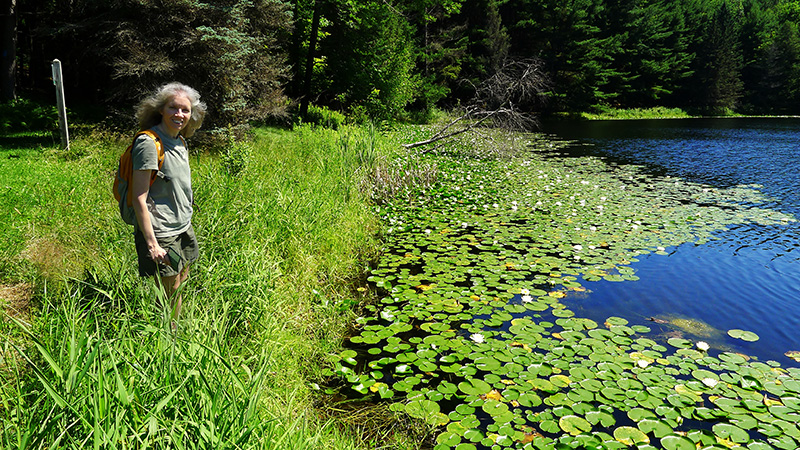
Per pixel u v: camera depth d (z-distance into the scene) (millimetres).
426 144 13922
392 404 2918
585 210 7895
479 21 35719
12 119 10016
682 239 6355
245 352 3012
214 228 4078
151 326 2197
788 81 52688
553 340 3668
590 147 17688
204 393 1956
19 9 14734
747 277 5074
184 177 2795
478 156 13602
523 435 2643
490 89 14062
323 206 6004
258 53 10359
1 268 3398
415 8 24953
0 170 5918
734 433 2650
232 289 3316
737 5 63125
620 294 4621
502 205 8219
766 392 3045
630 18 43781
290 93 18531
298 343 3449
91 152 7270
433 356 3447
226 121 9188
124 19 8469
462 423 2756
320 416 2816
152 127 2668
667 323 4051
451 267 5266
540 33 38750
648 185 10180
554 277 5004
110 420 1661
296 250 4852
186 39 8305
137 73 8227
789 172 12094
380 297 4547
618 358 3404
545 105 37000
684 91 50938
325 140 10180
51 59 16359
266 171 7191
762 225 7086
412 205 8070
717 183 10508
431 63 32781
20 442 1507
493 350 3512
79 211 4621
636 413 2816
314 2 16359
